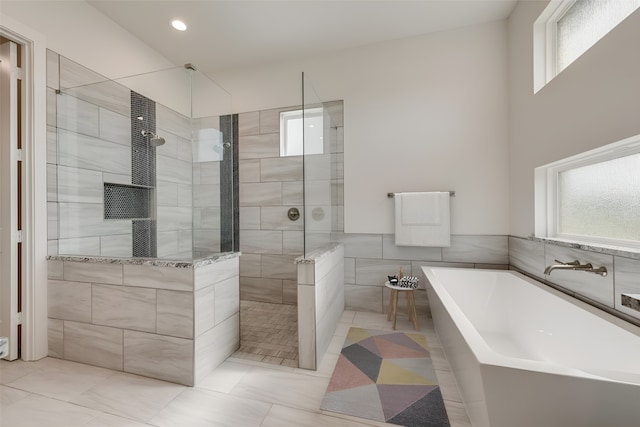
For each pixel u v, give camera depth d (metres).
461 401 1.44
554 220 1.98
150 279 1.66
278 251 3.05
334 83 2.82
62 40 1.99
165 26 2.44
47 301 1.89
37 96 1.85
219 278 1.83
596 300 1.46
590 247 1.50
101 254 1.94
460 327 1.32
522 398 0.93
